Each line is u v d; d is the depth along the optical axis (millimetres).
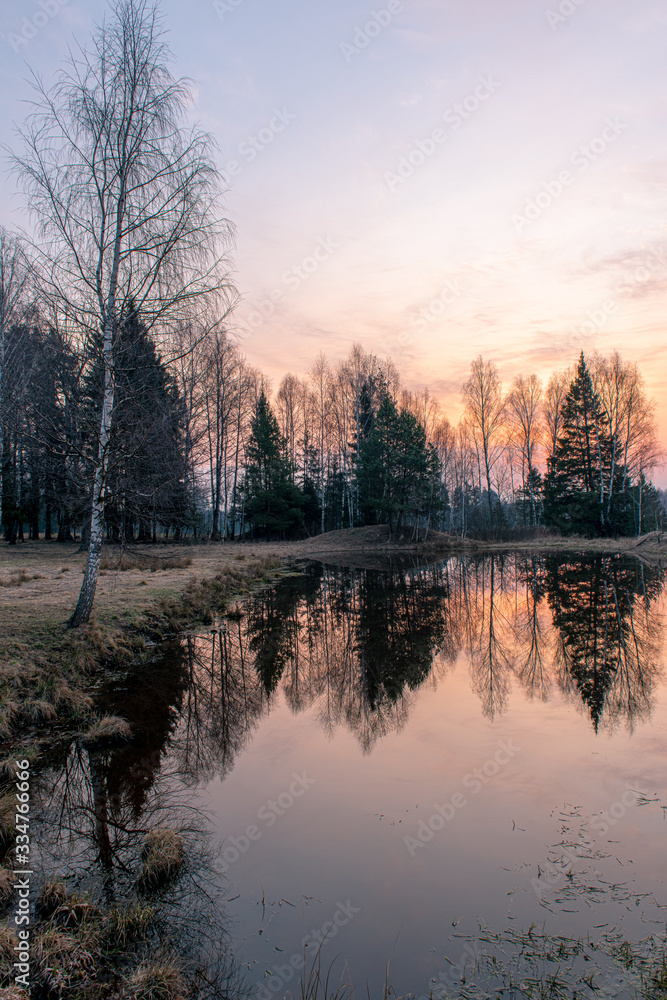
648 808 5133
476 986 3184
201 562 24453
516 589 20203
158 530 39344
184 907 3902
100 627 9922
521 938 3566
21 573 15570
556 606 16453
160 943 3572
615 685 8875
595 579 22406
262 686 9148
